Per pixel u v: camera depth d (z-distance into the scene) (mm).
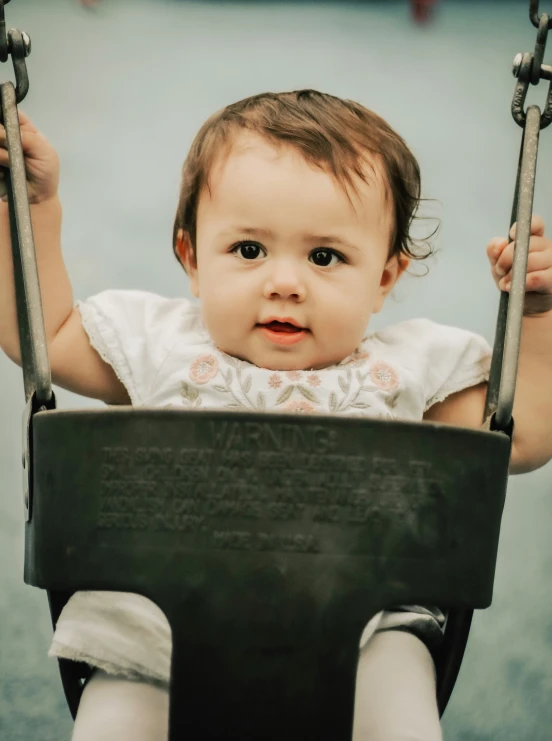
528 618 1565
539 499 1848
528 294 1063
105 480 776
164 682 960
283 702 762
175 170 2832
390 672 968
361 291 1077
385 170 1116
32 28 3822
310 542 763
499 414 841
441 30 4086
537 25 951
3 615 1521
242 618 760
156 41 3789
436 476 782
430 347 1159
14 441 1878
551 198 2473
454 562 786
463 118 3209
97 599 979
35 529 807
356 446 770
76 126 3062
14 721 1335
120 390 1178
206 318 1079
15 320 1070
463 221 2611
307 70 3488
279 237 1050
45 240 1130
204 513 765
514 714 1387
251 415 765
